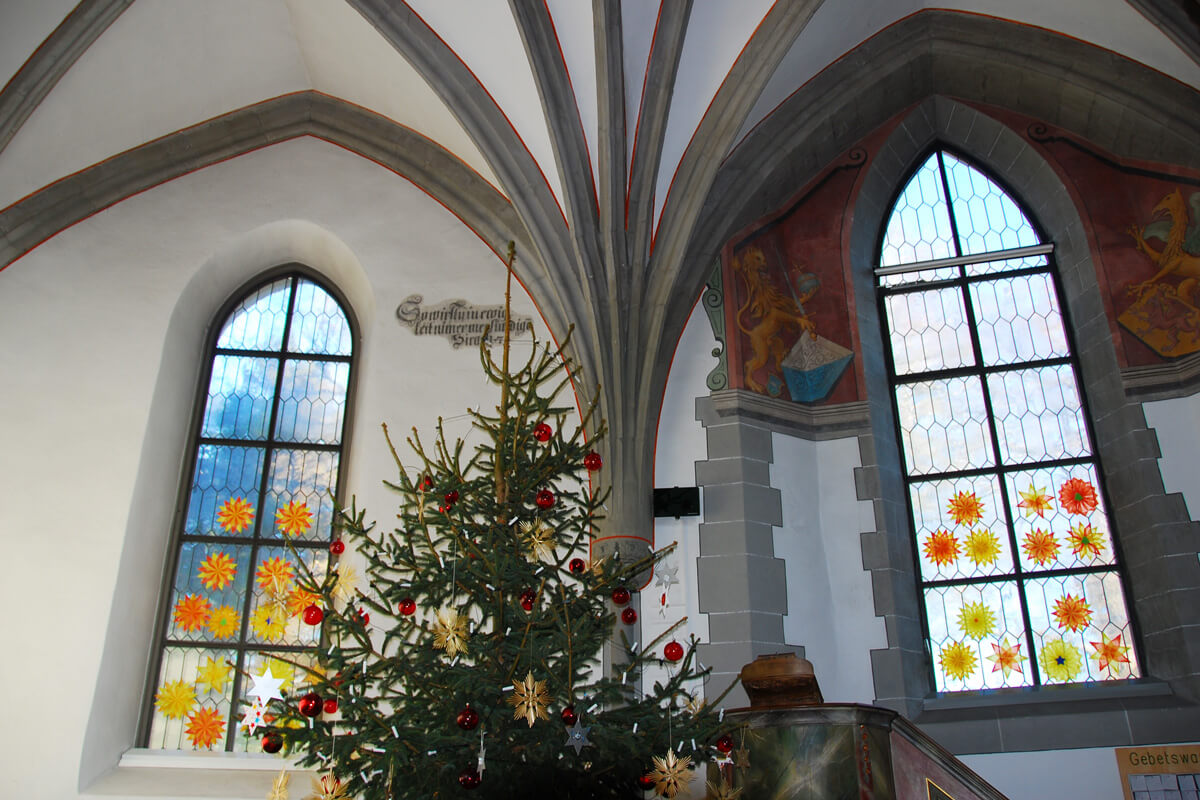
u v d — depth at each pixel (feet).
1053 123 37.11
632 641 30.12
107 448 31.81
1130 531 31.86
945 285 36.78
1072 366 34.68
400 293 35.35
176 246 35.40
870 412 34.30
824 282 36.50
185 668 31.37
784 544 32.12
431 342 34.53
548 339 34.19
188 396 34.71
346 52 35.45
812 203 37.96
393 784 17.38
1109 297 34.14
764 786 19.47
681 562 31.45
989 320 35.96
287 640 31.91
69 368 32.73
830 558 32.65
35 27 31.14
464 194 36.70
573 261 33.47
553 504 19.44
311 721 18.01
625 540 30.58
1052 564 32.48
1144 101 34.19
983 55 36.32
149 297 34.27
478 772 16.42
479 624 19.08
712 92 32.94
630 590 19.99
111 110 34.58
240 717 17.72
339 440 34.73
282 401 35.22
